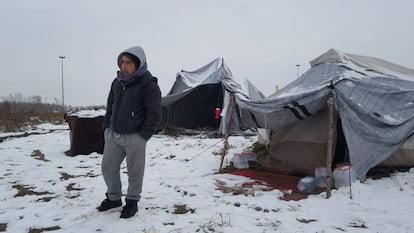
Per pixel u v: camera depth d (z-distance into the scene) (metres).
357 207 4.52
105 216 4.10
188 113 16.23
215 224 3.89
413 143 6.03
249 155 7.57
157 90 3.96
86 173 7.00
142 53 3.92
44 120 22.55
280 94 7.31
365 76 6.63
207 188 5.61
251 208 4.55
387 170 6.16
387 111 5.87
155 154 9.47
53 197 5.15
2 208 4.58
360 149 5.75
